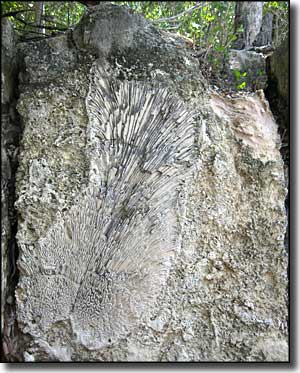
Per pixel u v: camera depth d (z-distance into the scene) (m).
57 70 0.96
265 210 0.97
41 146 0.93
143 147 0.94
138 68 0.96
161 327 0.92
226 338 0.94
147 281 0.92
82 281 0.91
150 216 0.93
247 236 0.96
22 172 0.92
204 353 0.93
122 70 0.95
